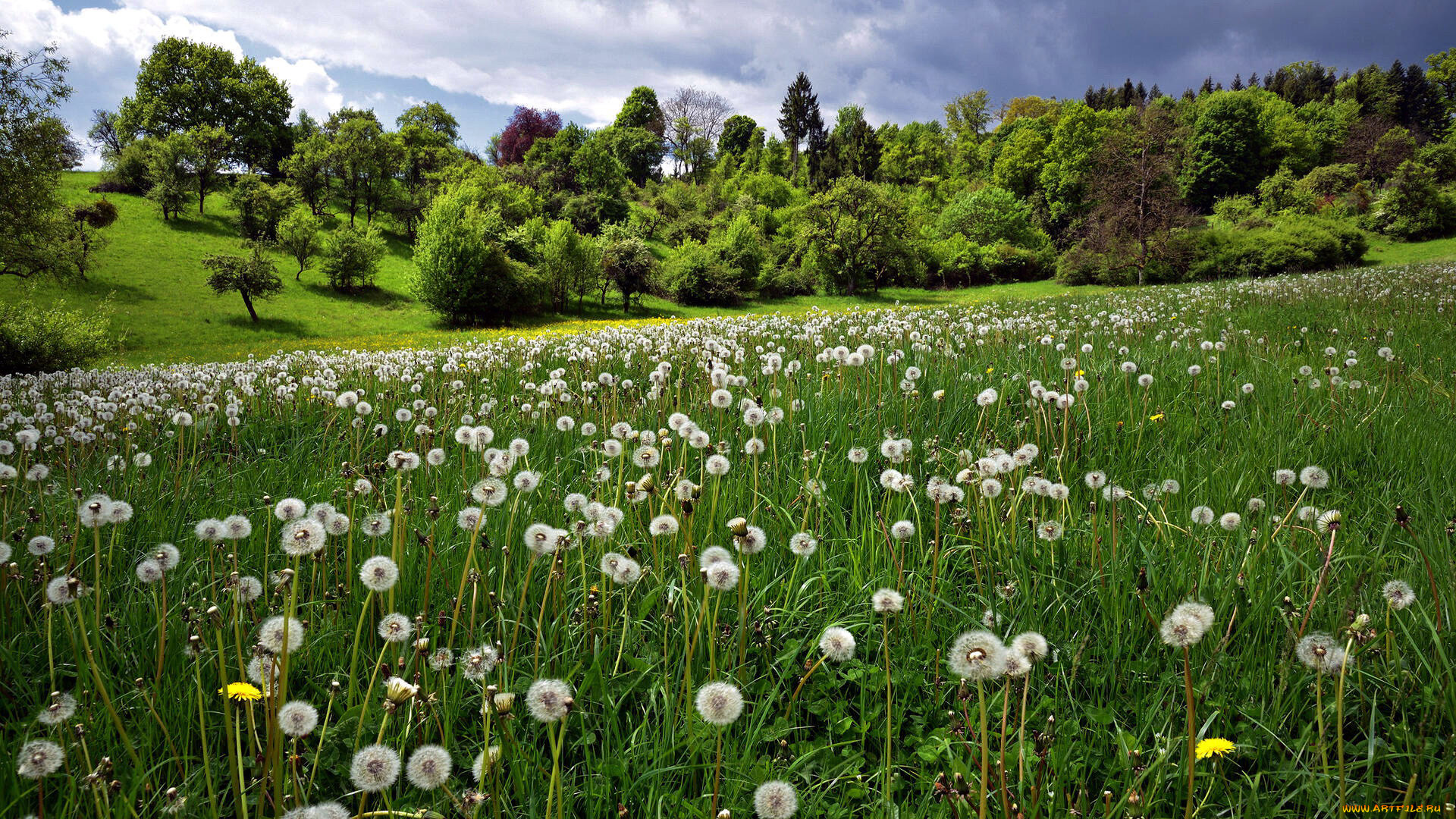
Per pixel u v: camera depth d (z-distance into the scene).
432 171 90.56
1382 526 3.49
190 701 2.29
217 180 74.62
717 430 5.45
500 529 3.50
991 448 4.60
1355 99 129.00
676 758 2.29
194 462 4.86
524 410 6.15
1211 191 89.88
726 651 2.73
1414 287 15.96
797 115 145.50
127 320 42.97
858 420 5.50
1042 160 99.69
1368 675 2.33
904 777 2.28
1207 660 2.52
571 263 59.12
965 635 1.72
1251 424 5.26
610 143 135.50
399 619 2.06
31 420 7.21
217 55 89.62
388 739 2.23
